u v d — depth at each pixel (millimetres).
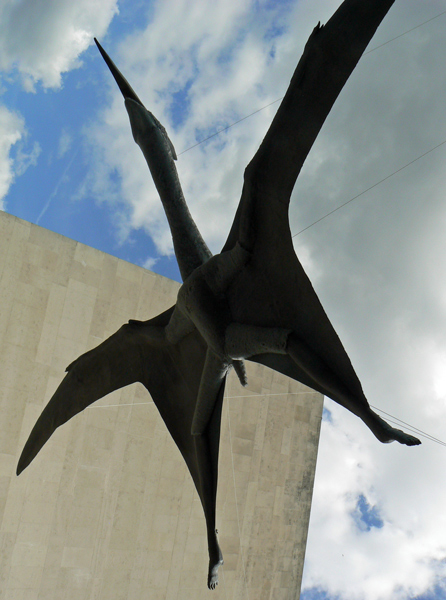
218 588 20750
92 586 17922
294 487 23766
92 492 18453
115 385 9227
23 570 16828
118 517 18812
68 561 17625
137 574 18875
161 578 19406
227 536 21438
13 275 18094
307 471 24328
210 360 7520
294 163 6504
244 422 22688
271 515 22844
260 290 7035
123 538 18797
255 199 6738
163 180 8078
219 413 7898
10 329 17797
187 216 8031
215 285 7312
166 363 8773
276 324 6875
